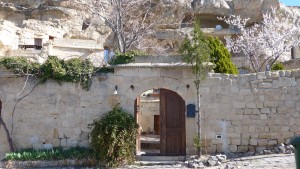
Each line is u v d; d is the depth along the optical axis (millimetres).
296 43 21797
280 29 22984
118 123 10250
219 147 10562
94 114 11281
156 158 10703
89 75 11430
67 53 23656
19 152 10906
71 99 11453
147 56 11531
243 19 26172
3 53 22000
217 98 10812
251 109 10609
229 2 29281
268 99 10562
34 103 11539
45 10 27547
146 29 19609
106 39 26656
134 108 11195
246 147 10453
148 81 11195
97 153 10227
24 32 25828
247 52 22047
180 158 10586
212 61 12438
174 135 11070
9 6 26859
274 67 17047
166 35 25688
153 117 18328
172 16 26812
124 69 11359
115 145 9992
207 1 28281
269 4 27203
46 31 27094
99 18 26297
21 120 11453
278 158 9367
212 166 9367
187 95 10969
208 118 10734
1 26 22641
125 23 20406
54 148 11156
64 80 11516
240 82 10805
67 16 27938
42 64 11703
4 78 11703
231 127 10625
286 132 10297
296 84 10492
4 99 11594
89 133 11016
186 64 10836
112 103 11227
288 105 10422
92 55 24094
